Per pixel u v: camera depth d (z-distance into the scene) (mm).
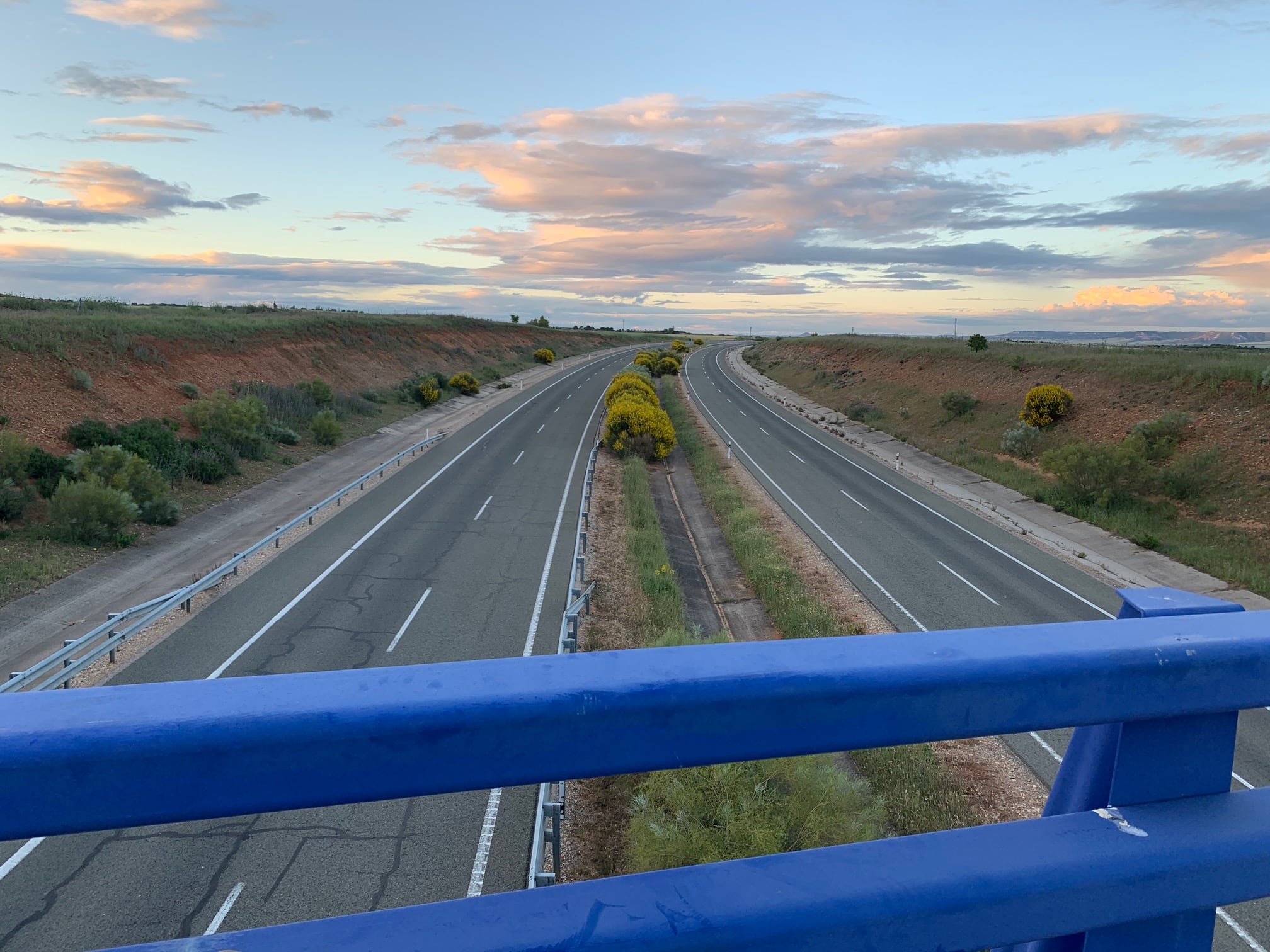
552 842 8898
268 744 627
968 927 838
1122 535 28578
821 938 791
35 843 8969
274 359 46500
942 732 807
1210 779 974
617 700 712
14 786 581
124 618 14453
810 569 24531
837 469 40781
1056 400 41188
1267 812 966
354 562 20906
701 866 844
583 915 766
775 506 32781
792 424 57031
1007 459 40250
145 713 625
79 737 588
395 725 657
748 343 193375
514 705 686
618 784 10883
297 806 647
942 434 47250
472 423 48375
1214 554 25750
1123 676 854
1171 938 947
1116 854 878
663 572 21844
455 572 20516
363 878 8797
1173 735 941
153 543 21062
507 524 25797
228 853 9023
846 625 19812
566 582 20312
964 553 26594
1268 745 13305
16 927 7789
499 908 766
